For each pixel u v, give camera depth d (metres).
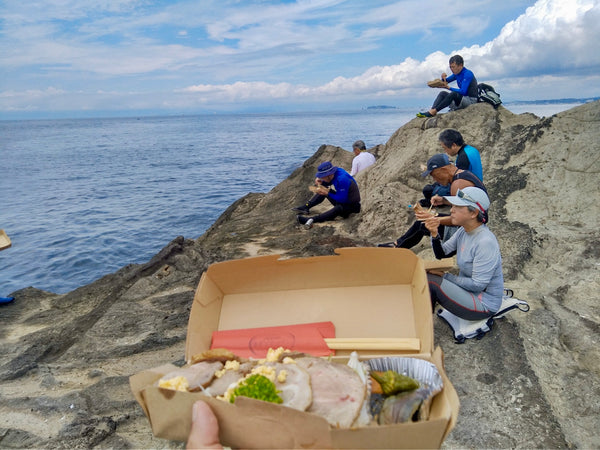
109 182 25.61
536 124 8.08
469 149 5.16
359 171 10.88
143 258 12.06
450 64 9.34
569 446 2.86
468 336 3.89
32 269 11.34
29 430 3.09
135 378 2.05
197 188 22.61
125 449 2.83
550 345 3.83
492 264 3.65
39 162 38.66
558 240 5.65
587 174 6.73
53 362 4.18
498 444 2.80
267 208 10.73
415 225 5.80
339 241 7.05
